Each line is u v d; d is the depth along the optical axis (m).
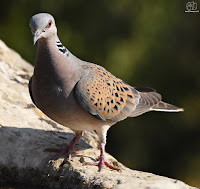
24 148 7.42
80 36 15.66
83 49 15.59
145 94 8.50
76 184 6.80
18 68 10.34
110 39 15.62
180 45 15.77
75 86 7.13
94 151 7.80
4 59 10.36
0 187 7.12
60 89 7.02
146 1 15.77
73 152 7.52
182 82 15.73
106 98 7.47
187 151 15.37
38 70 7.04
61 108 7.12
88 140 8.51
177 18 15.85
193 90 15.78
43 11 15.88
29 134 7.79
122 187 5.87
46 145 7.55
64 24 15.73
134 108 8.00
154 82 15.59
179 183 6.22
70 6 15.78
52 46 6.90
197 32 15.80
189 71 15.72
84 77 7.24
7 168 7.25
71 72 7.08
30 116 8.37
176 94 15.70
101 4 15.75
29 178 7.19
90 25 15.70
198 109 15.63
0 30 15.83
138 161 15.16
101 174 6.89
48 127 8.23
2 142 7.46
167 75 15.67
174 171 15.25
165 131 15.31
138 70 15.48
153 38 15.70
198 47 15.78
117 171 7.25
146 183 5.98
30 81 7.56
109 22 15.70
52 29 6.85
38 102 7.26
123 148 15.13
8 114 8.16
